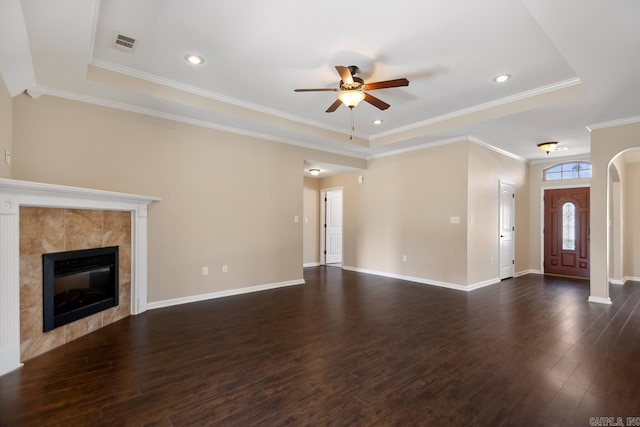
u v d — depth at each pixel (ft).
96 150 12.01
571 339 10.11
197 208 14.66
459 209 17.48
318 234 26.61
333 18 8.16
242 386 7.25
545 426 5.87
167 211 13.80
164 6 7.69
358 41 9.21
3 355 7.72
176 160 14.03
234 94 13.26
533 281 20.11
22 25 7.52
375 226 22.06
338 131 18.11
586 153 21.29
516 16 8.00
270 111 14.97
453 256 17.71
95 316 10.84
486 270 18.86
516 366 8.26
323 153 20.04
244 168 16.24
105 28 8.62
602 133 14.48
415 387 7.23
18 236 8.08
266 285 17.15
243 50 9.75
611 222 20.18
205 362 8.46
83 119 11.74
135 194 12.51
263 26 8.52
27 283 8.55
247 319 12.08
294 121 16.06
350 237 23.97
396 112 15.23
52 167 11.12
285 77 11.61
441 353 9.06
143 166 13.12
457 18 8.11
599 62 9.05
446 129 15.69
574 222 22.02
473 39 9.05
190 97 12.58
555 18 7.09
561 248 22.53
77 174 11.60
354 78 10.16
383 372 7.94
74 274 10.18
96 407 6.42
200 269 14.79
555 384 7.36
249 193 16.44
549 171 23.49
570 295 16.16
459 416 6.17
